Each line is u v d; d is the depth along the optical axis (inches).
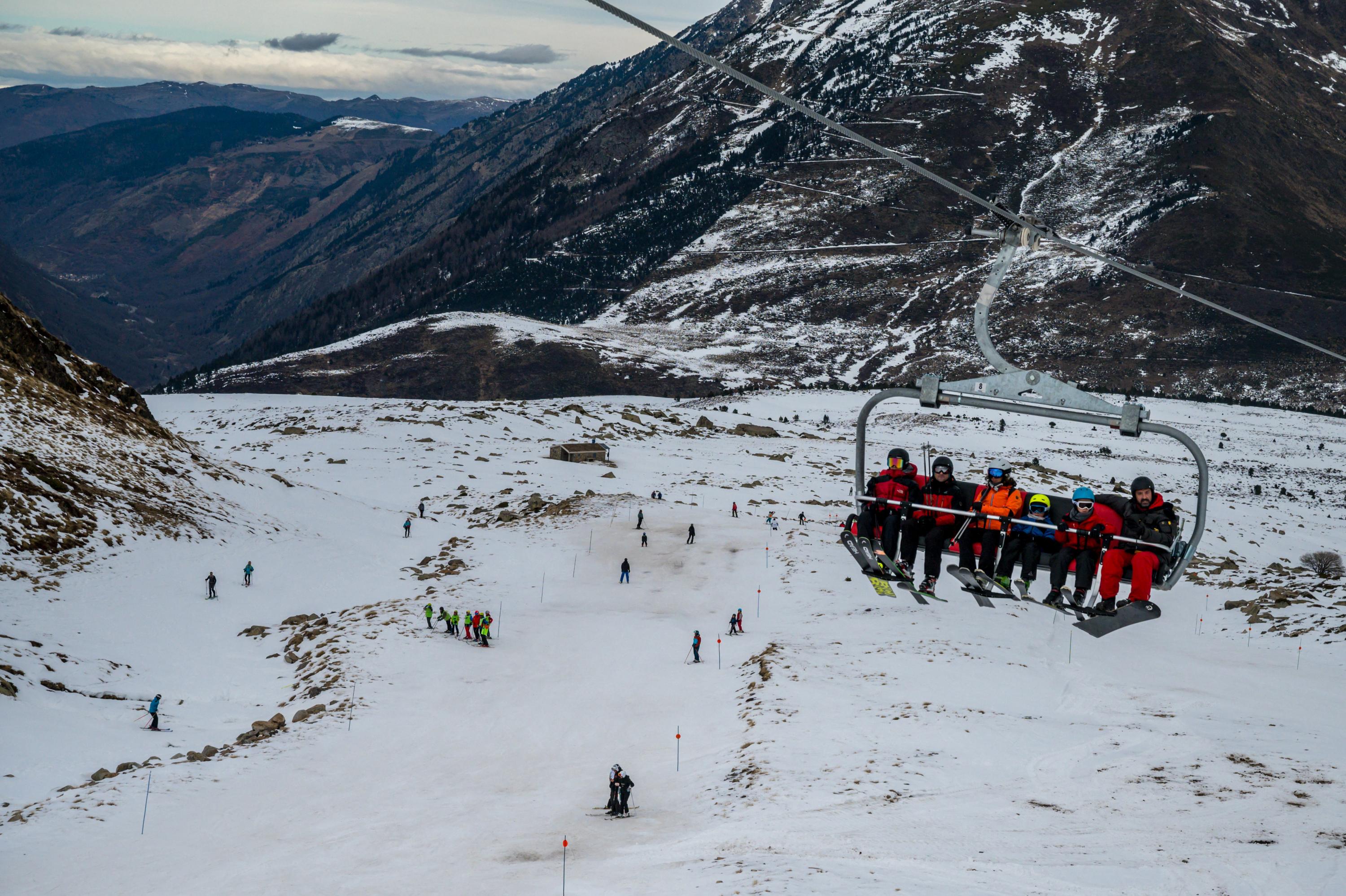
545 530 2815.0
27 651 1574.8
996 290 397.7
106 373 3085.6
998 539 430.9
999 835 815.1
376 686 1635.1
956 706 1358.3
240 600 2087.8
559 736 1395.2
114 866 910.4
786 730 1272.1
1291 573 2461.9
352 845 959.6
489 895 775.7
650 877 773.3
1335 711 1343.5
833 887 658.2
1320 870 647.8
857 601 2096.5
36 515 2049.7
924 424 6747.1
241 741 1397.6
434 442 4126.5
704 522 2859.3
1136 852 728.3
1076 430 6801.2
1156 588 415.5
